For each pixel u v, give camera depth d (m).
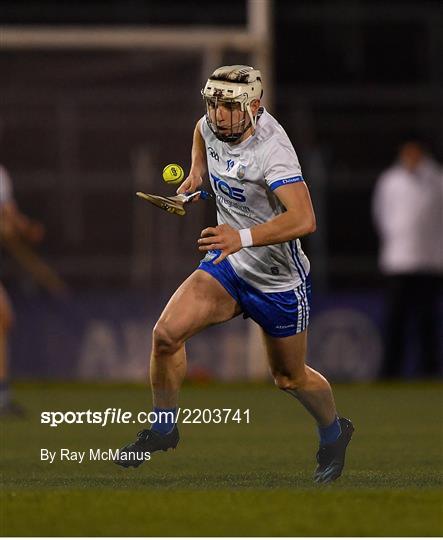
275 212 25.66
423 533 19.48
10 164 65.75
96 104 65.62
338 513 20.91
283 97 85.19
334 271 74.88
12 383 60.91
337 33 85.94
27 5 86.94
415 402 50.75
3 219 47.50
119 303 63.19
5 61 67.19
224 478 27.64
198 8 87.31
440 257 60.94
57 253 65.12
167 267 64.94
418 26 87.25
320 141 77.94
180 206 25.92
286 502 21.86
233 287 26.14
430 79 76.44
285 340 26.39
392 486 25.89
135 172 65.25
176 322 25.89
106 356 63.00
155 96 65.56
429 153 70.12
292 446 35.06
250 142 25.11
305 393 26.69
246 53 66.12
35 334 63.12
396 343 61.84
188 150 65.44
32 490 23.91
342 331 63.56
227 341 62.97
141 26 85.88
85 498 22.20
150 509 21.25
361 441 36.22
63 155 65.62
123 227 65.12
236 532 19.48
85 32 65.25
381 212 61.00
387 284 79.88
